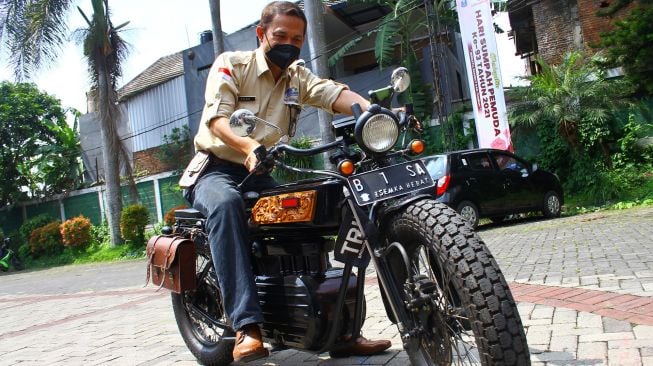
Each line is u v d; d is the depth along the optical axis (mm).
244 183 3092
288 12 3154
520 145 16047
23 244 23984
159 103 23281
